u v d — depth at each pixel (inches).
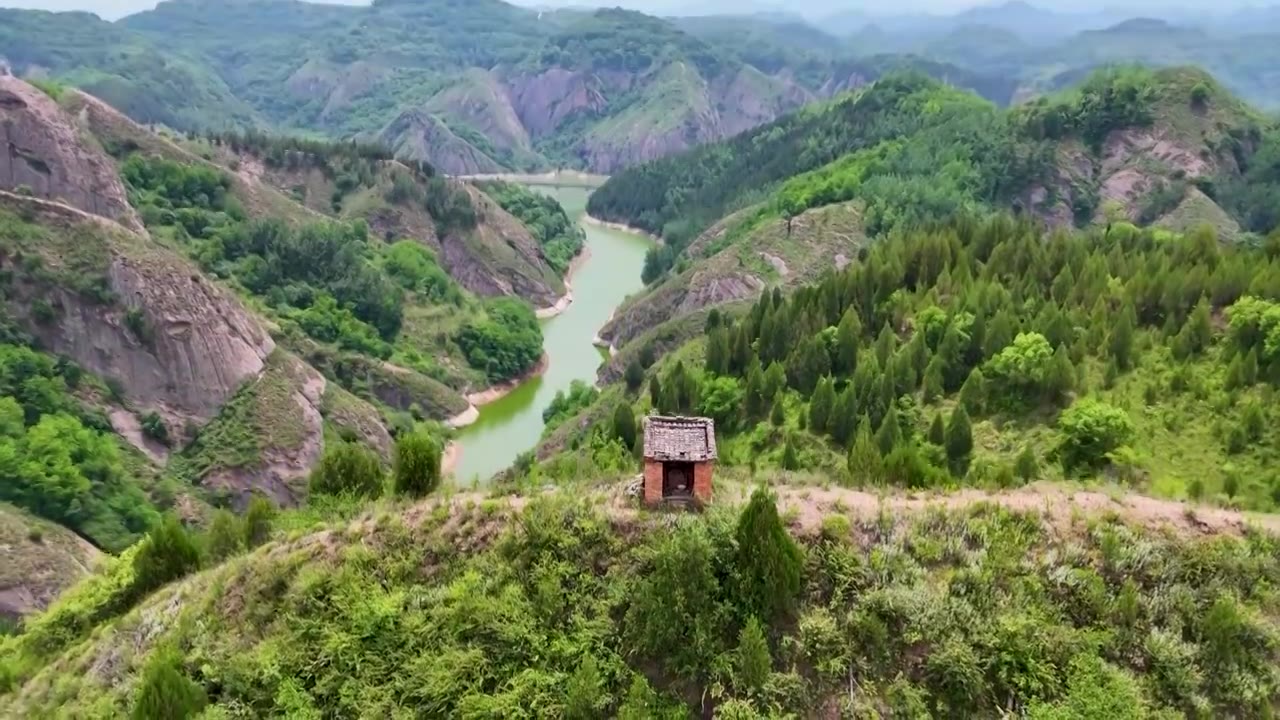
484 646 1416.1
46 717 1501.0
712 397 3442.4
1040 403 2861.7
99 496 3467.0
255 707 1400.1
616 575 1475.1
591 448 3129.9
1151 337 3019.2
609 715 1336.1
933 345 3297.2
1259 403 2541.8
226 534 1936.5
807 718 1306.6
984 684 1326.3
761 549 1396.4
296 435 4092.0
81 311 3863.2
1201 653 1354.6
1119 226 4655.5
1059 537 1519.4
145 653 1549.0
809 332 3627.0
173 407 3966.5
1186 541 1494.8
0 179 4493.1
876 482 1815.9
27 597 2891.2
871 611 1392.7
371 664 1422.2
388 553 1576.0
